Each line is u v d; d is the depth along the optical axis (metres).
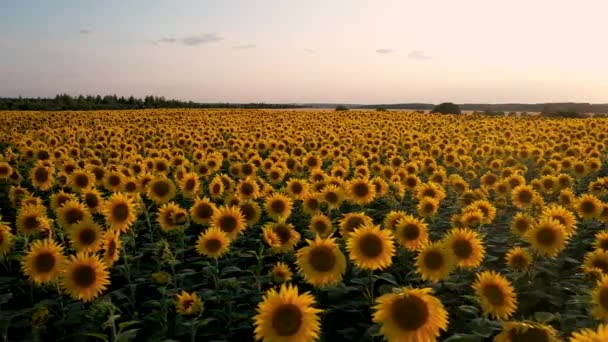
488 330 6.05
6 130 37.69
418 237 8.09
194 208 9.96
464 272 8.64
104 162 21.97
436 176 15.92
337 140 26.80
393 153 23.70
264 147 25.92
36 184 14.15
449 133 36.84
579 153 22.11
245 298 8.41
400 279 9.02
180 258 10.28
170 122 45.91
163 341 6.64
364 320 7.73
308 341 4.75
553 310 8.10
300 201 13.95
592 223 11.89
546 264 9.19
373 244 6.73
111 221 9.23
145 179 13.38
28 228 9.12
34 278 7.18
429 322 4.65
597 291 6.23
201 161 19.25
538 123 41.16
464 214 10.33
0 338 6.95
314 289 8.26
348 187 11.87
